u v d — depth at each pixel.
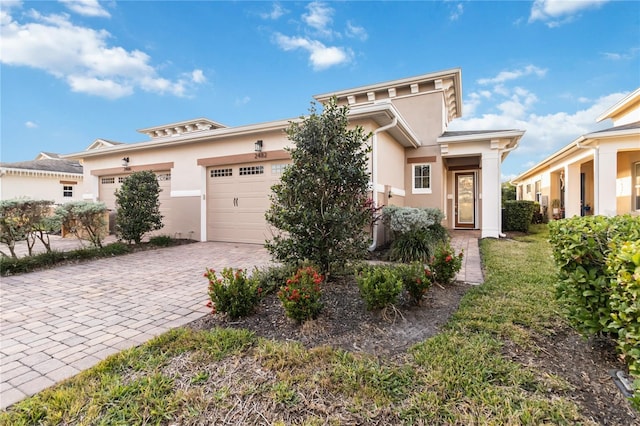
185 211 10.12
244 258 7.18
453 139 9.57
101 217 7.89
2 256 6.30
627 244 2.00
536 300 3.72
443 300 3.85
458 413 1.90
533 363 2.41
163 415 1.93
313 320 3.18
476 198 12.64
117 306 4.00
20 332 3.22
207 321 3.42
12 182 18.08
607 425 1.79
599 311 2.33
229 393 2.12
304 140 4.38
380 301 3.30
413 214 6.55
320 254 4.42
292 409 1.98
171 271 5.98
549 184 14.32
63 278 5.49
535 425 1.78
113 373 2.40
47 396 2.14
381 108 6.66
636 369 1.79
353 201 4.52
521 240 8.96
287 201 4.43
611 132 8.38
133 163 11.12
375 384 2.19
